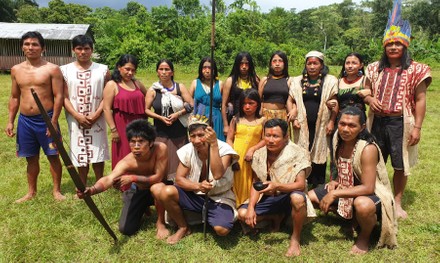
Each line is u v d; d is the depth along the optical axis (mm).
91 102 4461
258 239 3643
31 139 4328
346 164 3568
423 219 4051
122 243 3545
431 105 11734
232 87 4621
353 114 3332
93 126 4535
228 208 3586
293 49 26797
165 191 3441
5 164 5711
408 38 3891
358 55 4336
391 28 3930
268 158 3719
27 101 4211
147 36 26219
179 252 3398
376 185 3441
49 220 3932
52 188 4848
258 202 3625
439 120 9469
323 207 3430
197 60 23266
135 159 3656
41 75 4176
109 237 3645
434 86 16125
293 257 3334
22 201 4387
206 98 4680
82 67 4449
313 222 3990
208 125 3438
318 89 4422
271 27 31266
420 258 3287
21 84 4199
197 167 3557
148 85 15672
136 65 4445
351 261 3256
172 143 4652
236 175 3857
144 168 3693
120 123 4449
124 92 4398
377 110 4051
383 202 3318
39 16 48656
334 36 50594
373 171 3350
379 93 4074
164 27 27422
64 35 21469
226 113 4707
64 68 4418
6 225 3824
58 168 4473
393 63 4051
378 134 4152
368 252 3398
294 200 3303
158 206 3645
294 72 23281
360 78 4410
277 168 3609
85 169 4668
